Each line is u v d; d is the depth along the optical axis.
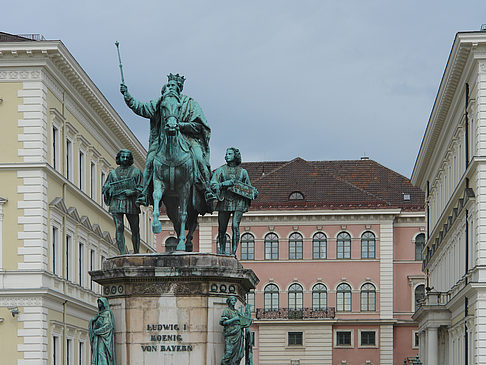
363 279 91.75
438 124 64.69
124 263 19.70
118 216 21.36
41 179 50.53
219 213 21.77
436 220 73.44
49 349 50.50
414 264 92.50
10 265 49.94
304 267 92.31
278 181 96.19
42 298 49.41
